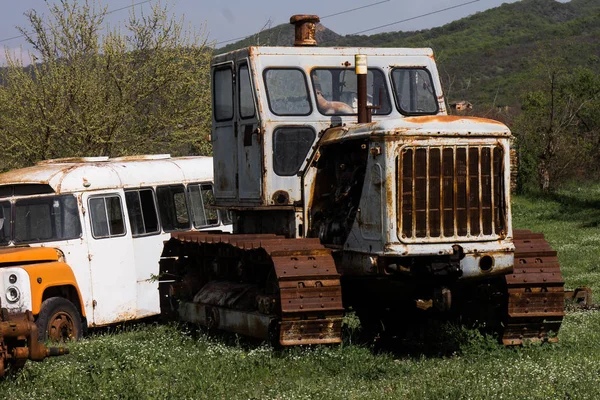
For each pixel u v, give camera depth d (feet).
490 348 39.58
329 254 39.22
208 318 46.52
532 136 185.57
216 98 47.65
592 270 81.76
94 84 97.66
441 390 31.37
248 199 44.27
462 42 511.81
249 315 42.22
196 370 37.11
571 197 166.81
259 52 43.42
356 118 43.75
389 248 36.99
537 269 40.29
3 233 57.47
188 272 51.55
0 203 58.08
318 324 38.40
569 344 41.34
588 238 112.06
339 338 38.75
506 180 38.04
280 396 31.99
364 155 39.40
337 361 37.50
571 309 56.03
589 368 34.68
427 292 40.83
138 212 61.57
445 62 437.17
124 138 101.30
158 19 104.58
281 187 42.80
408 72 45.47
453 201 37.47
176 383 35.53
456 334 41.96
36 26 101.60
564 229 126.82
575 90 203.10
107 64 101.19
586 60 372.58
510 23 555.28
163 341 45.98
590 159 189.98
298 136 43.06
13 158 96.84
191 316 48.70
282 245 39.68
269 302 39.68
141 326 60.13
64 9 101.96
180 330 48.83
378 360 38.42
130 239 60.29
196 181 66.39
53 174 58.34
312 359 37.58
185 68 105.91
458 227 37.55
